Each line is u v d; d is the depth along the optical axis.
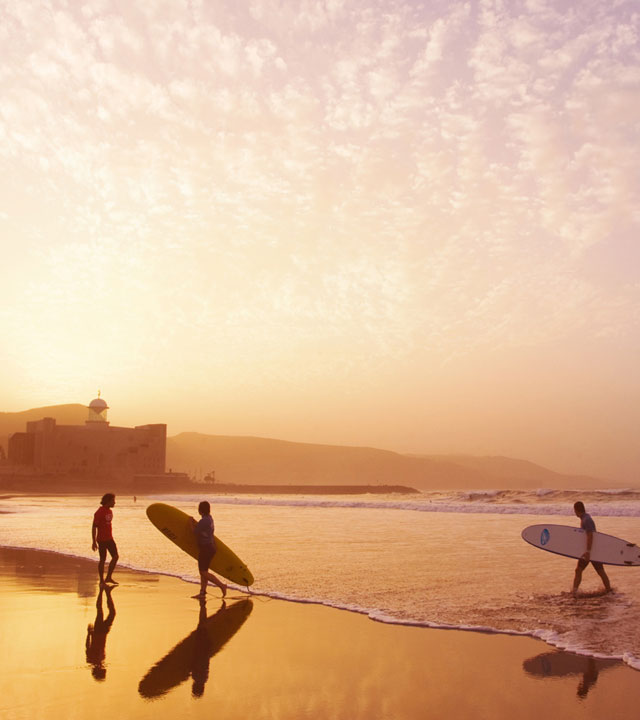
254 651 6.69
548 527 11.02
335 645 6.94
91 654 6.53
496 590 10.42
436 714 4.89
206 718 4.76
